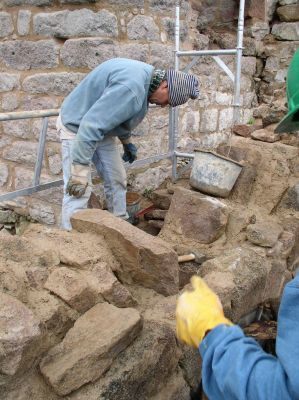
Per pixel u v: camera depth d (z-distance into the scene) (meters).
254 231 2.78
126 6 3.74
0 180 4.62
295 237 2.97
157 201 3.81
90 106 2.72
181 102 2.75
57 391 1.41
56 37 3.80
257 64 6.31
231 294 2.17
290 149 3.31
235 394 0.97
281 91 5.47
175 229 3.04
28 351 1.36
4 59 4.17
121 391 1.55
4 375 1.33
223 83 5.55
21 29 3.97
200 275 2.40
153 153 4.47
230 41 5.54
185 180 4.45
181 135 4.86
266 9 5.99
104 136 2.74
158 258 1.95
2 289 1.54
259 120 5.29
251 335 2.36
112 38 3.68
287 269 3.01
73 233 2.11
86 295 1.67
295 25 6.00
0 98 4.32
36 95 4.04
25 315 1.40
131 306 1.88
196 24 5.14
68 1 3.61
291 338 0.92
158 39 4.16
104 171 3.04
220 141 5.75
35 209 4.41
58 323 1.56
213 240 2.90
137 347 1.66
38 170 3.08
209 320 1.14
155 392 1.74
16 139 4.34
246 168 3.22
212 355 1.05
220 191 3.10
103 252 2.01
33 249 1.79
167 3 4.17
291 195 3.18
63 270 1.70
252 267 2.43
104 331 1.57
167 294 2.05
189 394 1.92
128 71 2.51
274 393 0.90
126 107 2.48
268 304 2.75
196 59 4.33
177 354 1.83
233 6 5.78
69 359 1.46
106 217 2.16
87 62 3.68
